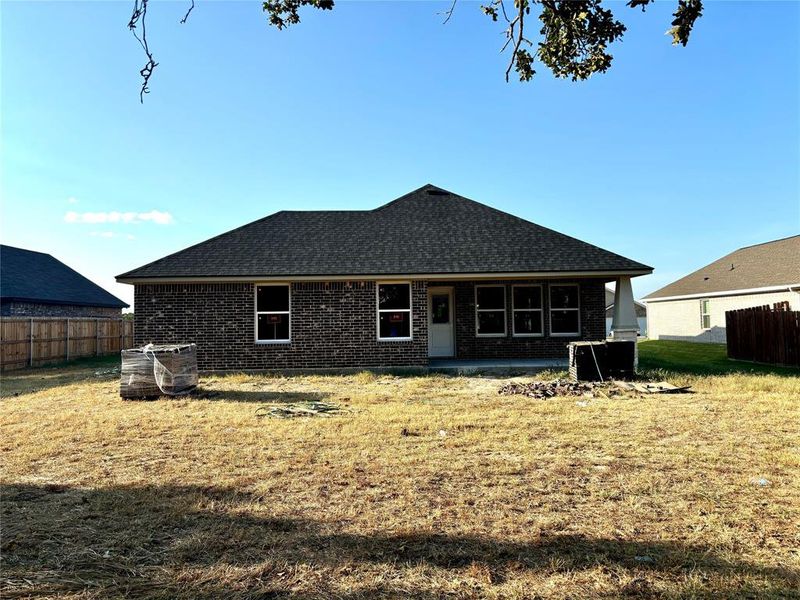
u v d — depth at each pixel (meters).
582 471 5.35
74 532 4.01
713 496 4.60
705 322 25.69
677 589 3.09
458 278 14.48
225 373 14.18
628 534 3.86
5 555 3.63
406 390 11.14
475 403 9.45
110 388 12.20
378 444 6.50
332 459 5.86
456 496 4.69
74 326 20.89
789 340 14.77
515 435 6.90
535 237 16.09
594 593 3.07
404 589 3.15
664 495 4.65
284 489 4.91
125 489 4.97
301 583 3.24
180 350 10.70
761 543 3.68
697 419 7.86
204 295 14.29
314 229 16.58
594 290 15.90
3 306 23.05
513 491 4.80
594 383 11.61
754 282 22.52
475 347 16.14
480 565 3.42
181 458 6.00
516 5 5.55
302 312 14.45
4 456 6.14
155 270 14.09
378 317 14.54
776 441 6.50
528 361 15.42
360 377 12.99
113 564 3.50
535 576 3.28
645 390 10.65
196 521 4.20
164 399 10.26
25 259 27.56
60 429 7.54
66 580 3.29
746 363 16.06
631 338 14.55
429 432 7.13
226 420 8.06
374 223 17.03
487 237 16.11
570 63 5.74
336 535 3.91
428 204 18.34
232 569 3.42
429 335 16.52
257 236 16.03
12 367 17.33
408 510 4.38
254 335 14.31
